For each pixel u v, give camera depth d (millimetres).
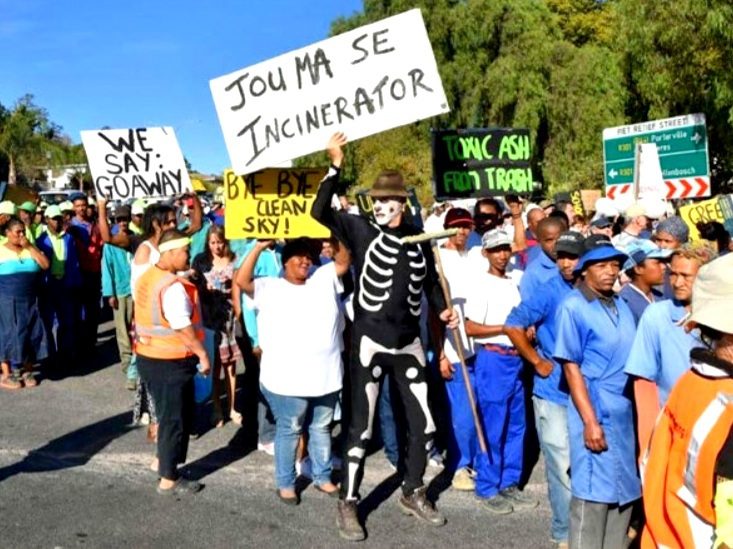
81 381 8516
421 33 5082
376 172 27062
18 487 5438
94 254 9773
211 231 7004
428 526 4906
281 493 5191
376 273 4695
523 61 25734
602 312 3906
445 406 5602
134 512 5047
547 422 4469
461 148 6418
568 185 22750
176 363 5199
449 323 5012
